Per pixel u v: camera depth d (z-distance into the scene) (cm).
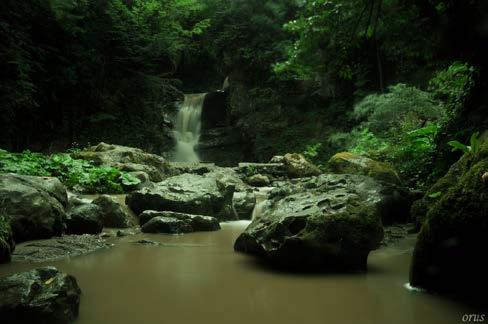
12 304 273
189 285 392
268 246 477
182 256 517
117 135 2286
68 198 754
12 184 602
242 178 1459
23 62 1762
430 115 1405
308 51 890
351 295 362
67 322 293
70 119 2236
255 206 887
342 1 794
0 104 1720
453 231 348
